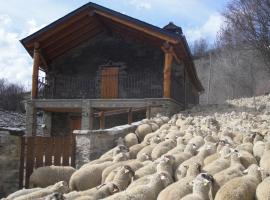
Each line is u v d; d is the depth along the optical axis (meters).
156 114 20.34
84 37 25.81
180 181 8.09
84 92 25.64
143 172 9.35
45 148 12.76
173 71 26.20
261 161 9.68
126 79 25.23
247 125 16.02
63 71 26.20
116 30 25.62
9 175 12.32
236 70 53.88
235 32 40.59
